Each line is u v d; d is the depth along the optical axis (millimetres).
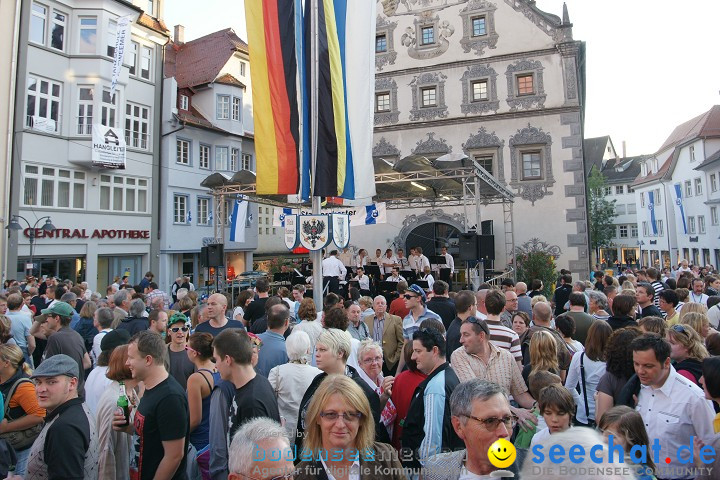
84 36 22219
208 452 4137
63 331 6387
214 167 30281
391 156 25906
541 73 23875
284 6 9539
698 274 21000
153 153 26109
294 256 38812
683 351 4223
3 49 19156
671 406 3371
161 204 26438
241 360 3721
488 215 24266
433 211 25344
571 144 23250
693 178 40812
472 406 2600
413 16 26156
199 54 33969
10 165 19297
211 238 29719
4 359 4328
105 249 23281
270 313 5414
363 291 16828
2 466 3875
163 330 6316
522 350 6012
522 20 24359
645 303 7598
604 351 4449
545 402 3338
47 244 20656
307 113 9516
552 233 23234
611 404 3910
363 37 10109
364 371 4793
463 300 6020
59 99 21484
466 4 25234
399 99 26078
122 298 8945
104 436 3725
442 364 3799
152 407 3443
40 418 4363
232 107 31344
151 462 3424
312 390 3982
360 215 20172
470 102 24891
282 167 9438
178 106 29234
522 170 23953
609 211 58938
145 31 25734
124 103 23844
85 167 22453
